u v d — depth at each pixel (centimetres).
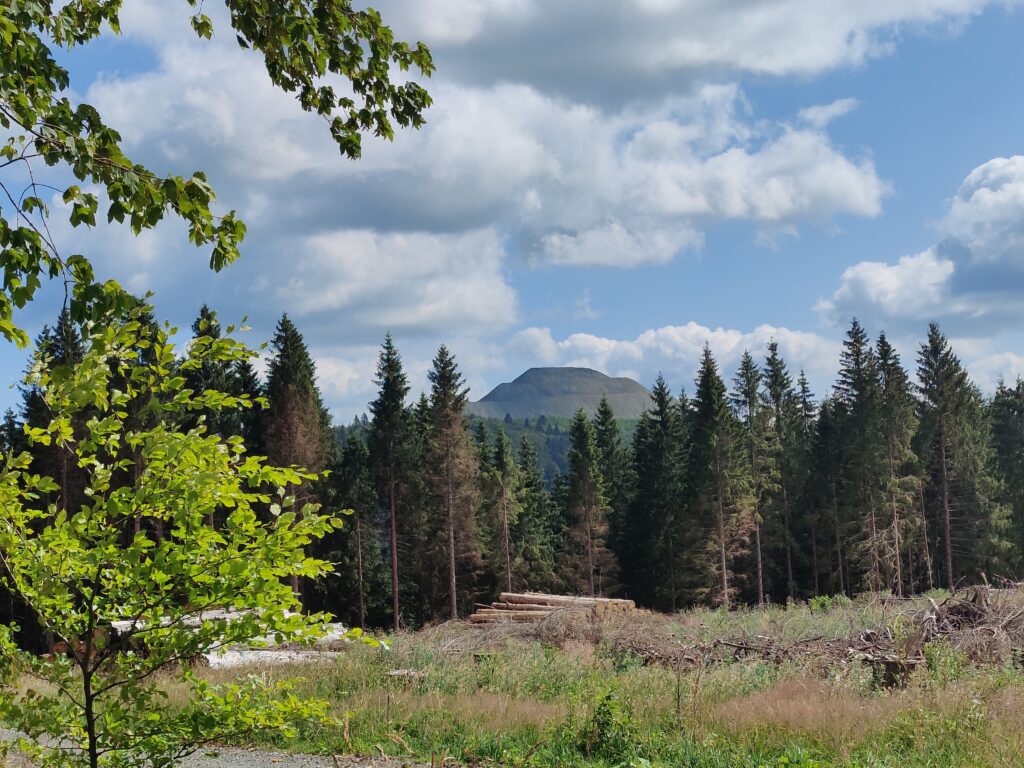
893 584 5050
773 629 1723
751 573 5484
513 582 5578
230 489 405
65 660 414
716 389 5184
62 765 421
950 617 1475
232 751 1015
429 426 5256
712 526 5056
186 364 419
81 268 347
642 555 5706
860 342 5544
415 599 5312
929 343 5619
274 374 4712
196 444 402
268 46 512
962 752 827
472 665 1426
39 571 386
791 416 6412
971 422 6194
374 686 1307
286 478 429
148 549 403
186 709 438
